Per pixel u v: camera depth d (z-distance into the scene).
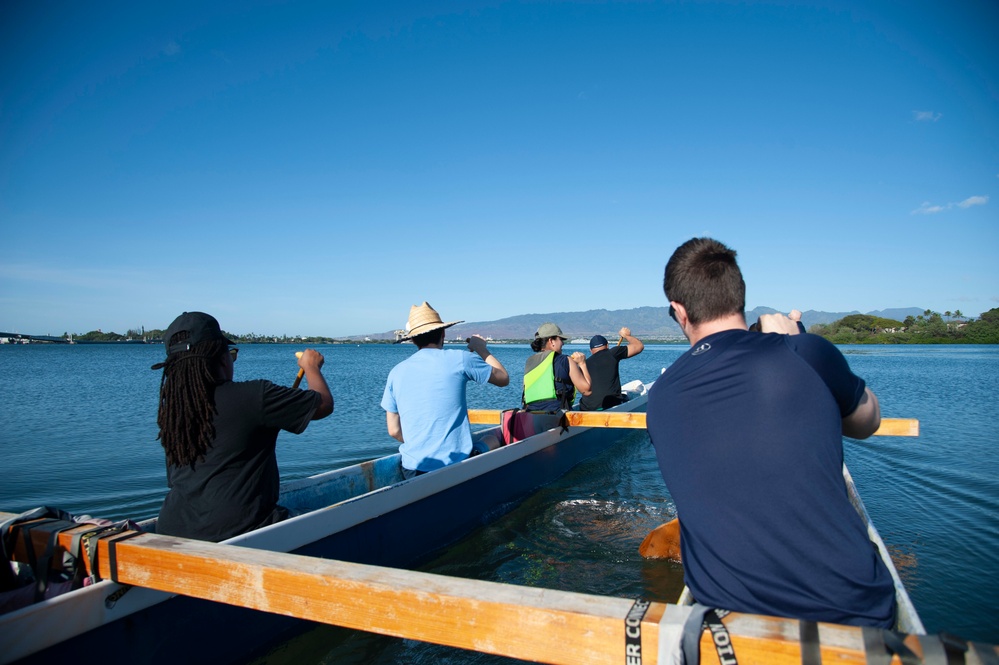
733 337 1.67
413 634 1.61
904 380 19.86
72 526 2.27
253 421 2.58
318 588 1.74
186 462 2.54
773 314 2.16
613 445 7.68
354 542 3.20
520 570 3.74
